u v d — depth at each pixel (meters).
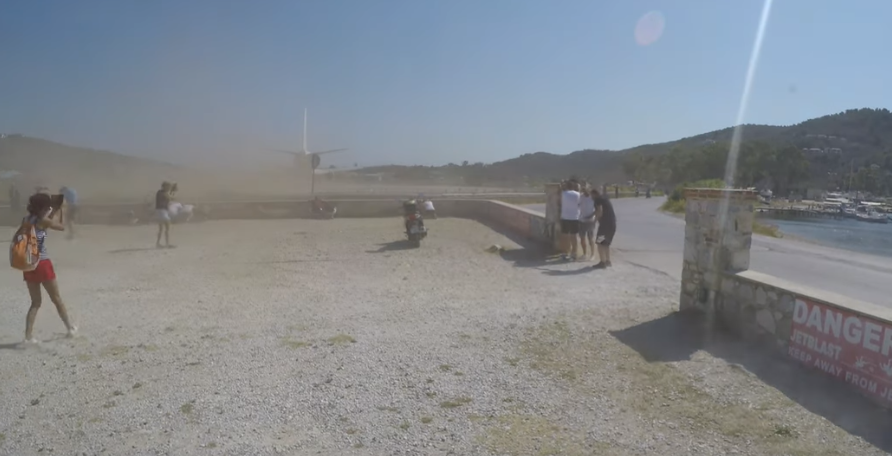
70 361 6.14
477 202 25.27
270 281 10.62
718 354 6.06
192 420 4.70
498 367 5.84
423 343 6.66
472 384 5.41
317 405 4.98
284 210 24.34
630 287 9.56
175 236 17.89
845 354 5.18
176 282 10.55
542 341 6.65
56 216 6.95
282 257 13.54
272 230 19.62
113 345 6.70
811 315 5.57
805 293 5.68
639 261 12.41
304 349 6.50
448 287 9.91
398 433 4.45
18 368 5.93
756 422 4.53
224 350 6.49
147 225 21.08
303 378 5.60
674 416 4.67
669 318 7.45
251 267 12.16
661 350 6.23
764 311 6.25
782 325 5.98
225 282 10.53
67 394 5.25
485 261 12.76
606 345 6.45
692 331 6.87
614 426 4.52
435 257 13.47
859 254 13.94
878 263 12.36
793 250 14.59
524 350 6.35
